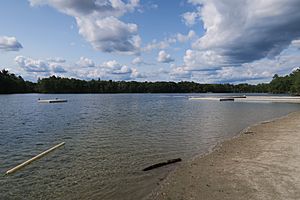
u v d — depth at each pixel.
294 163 10.52
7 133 20.50
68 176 10.22
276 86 161.25
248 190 7.97
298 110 41.34
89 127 23.58
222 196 7.68
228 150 13.48
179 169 10.58
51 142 16.94
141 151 14.17
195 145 15.48
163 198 7.89
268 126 21.95
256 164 10.62
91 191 8.77
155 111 41.28
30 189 9.02
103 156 13.16
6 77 143.88
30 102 69.12
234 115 33.69
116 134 19.64
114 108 48.72
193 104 60.72
